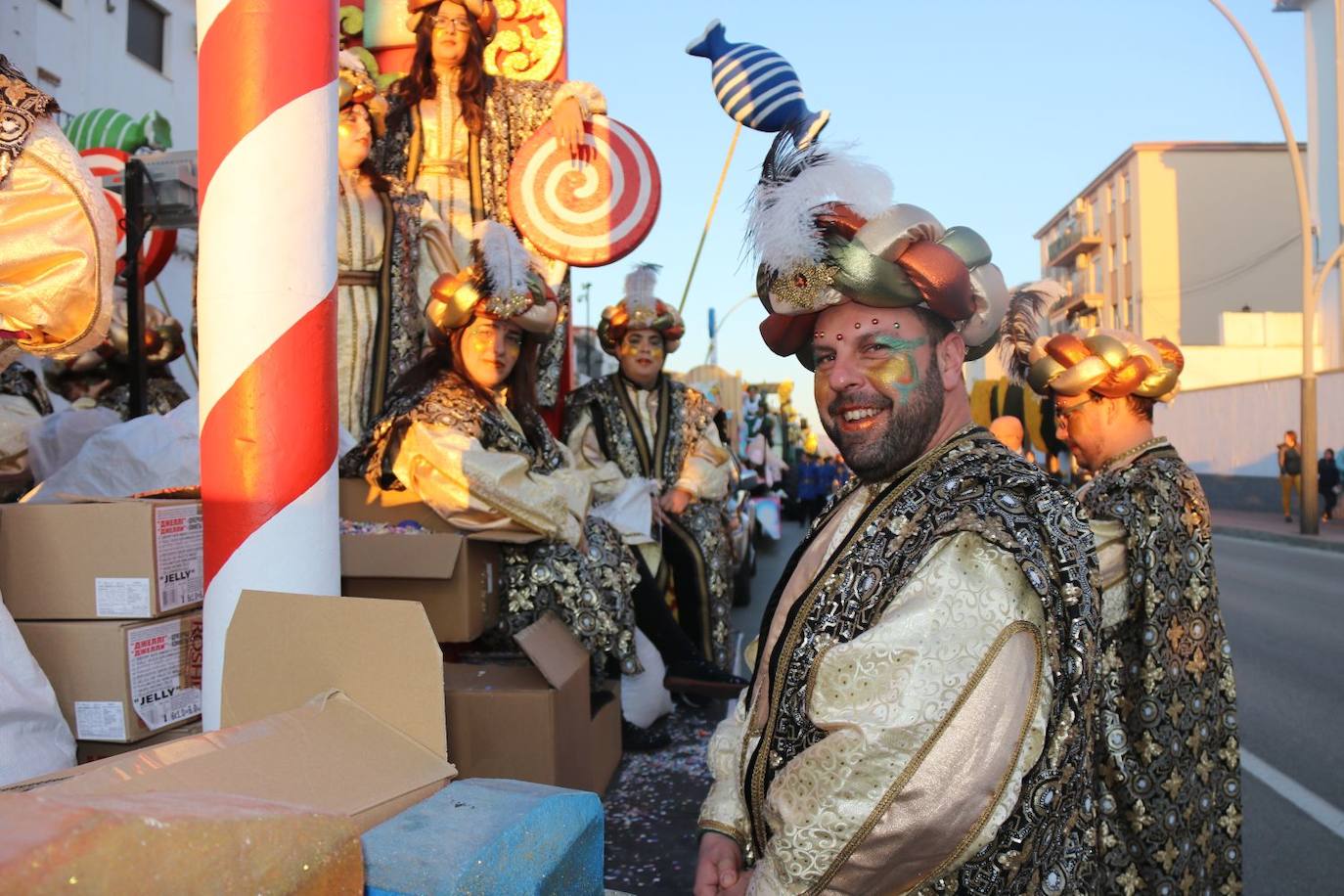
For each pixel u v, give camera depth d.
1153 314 42.69
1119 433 2.62
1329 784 4.68
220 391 2.09
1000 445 1.52
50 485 2.99
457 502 3.25
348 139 4.07
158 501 2.34
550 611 3.34
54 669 2.19
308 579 2.11
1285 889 3.53
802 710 1.42
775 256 1.52
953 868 1.27
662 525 4.86
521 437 3.55
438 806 1.30
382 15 5.52
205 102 2.09
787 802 1.35
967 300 1.49
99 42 12.49
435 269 4.35
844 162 1.50
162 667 2.28
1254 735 5.52
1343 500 21.59
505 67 5.62
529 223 4.93
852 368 1.53
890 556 1.42
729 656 4.97
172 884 0.87
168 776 1.24
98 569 2.22
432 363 3.56
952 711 1.26
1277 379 25.27
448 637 3.16
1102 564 2.36
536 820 1.27
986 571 1.32
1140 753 2.31
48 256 1.78
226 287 2.07
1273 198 42.41
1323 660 7.47
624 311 4.91
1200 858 2.33
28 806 0.84
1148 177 42.47
